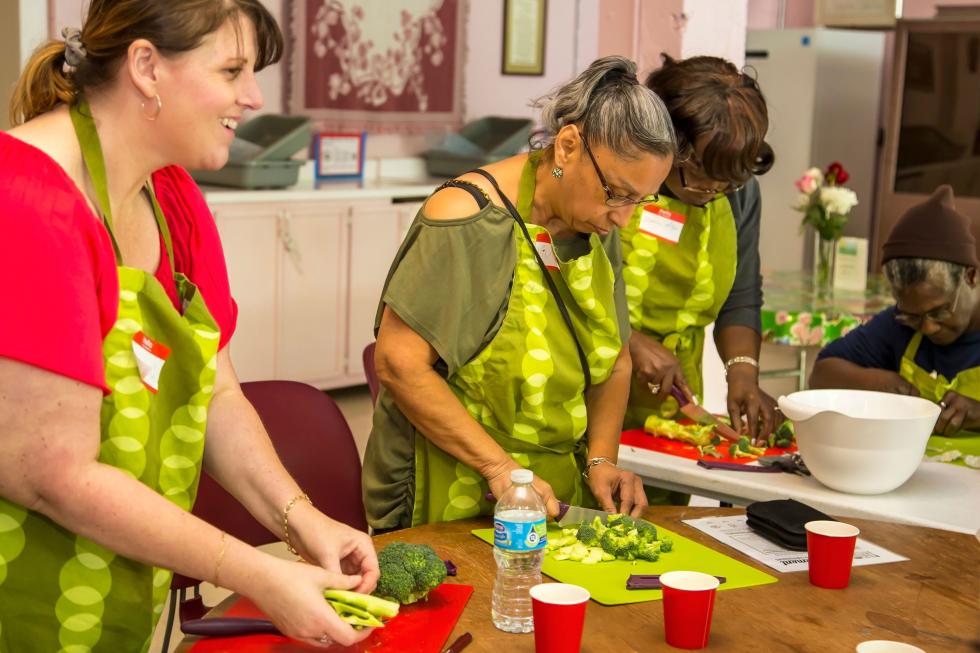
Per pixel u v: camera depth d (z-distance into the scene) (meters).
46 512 1.50
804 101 7.62
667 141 2.01
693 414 2.68
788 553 2.07
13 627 1.62
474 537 2.13
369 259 6.42
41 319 1.41
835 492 2.38
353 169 6.70
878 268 7.28
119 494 1.50
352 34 6.84
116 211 1.62
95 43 1.50
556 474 2.28
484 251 2.11
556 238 2.22
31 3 5.41
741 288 2.96
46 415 1.44
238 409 1.86
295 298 6.09
